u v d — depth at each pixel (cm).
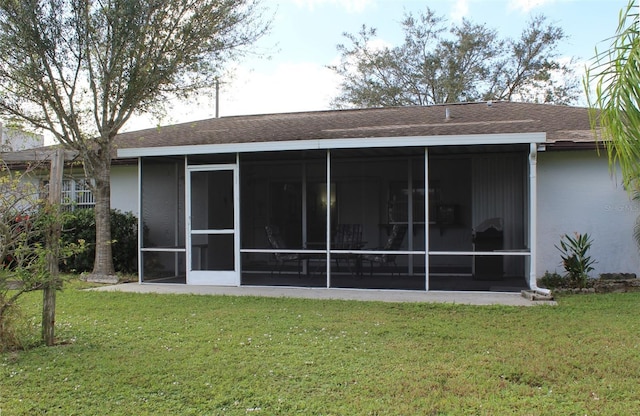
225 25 1151
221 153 996
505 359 498
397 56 3117
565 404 391
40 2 985
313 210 1107
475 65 3030
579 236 931
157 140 1249
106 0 1042
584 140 957
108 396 417
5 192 551
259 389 426
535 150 842
